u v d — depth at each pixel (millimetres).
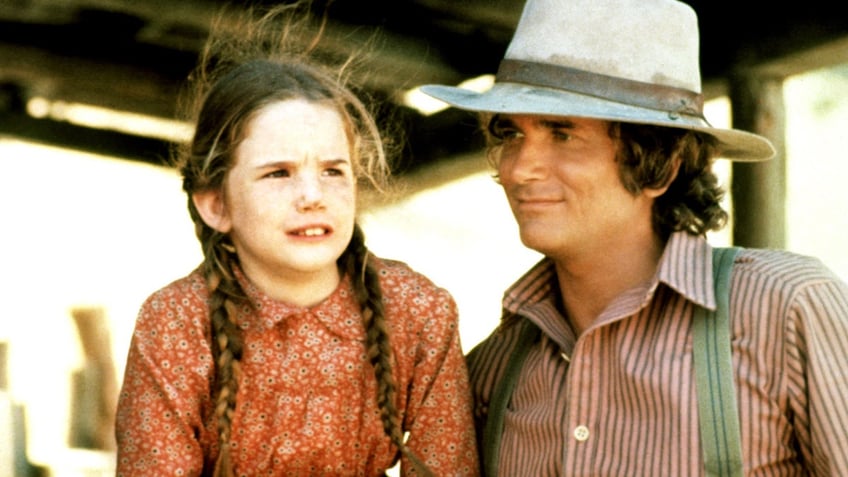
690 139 2621
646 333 2518
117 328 14586
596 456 2488
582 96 2525
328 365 2443
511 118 2592
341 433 2451
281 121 2365
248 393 2416
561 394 2598
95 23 6445
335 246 2385
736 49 4820
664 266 2514
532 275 2766
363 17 5582
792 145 14117
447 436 2553
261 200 2357
